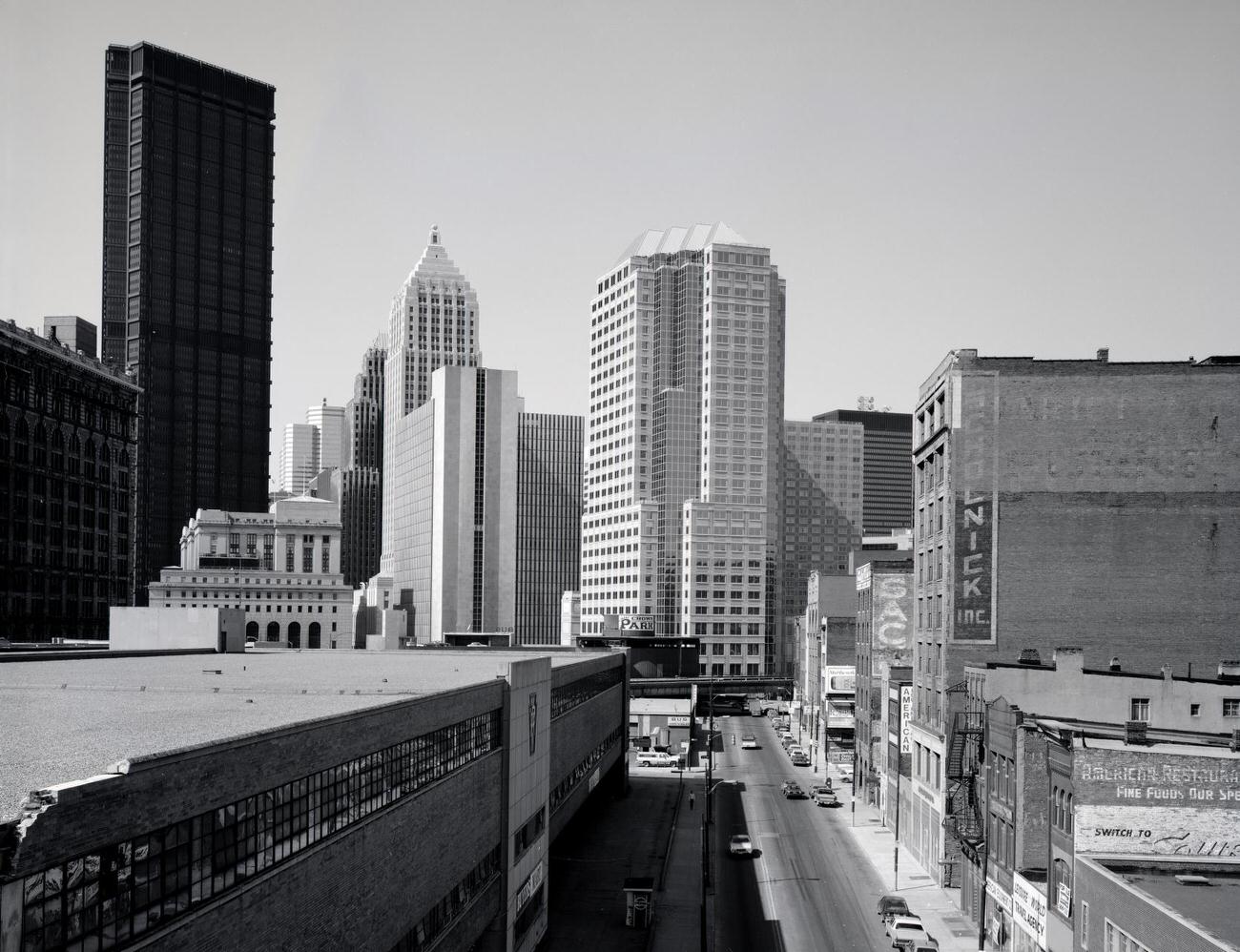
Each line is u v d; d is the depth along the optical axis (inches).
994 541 3344.0
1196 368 3344.0
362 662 3248.0
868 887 3260.3
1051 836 2356.1
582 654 4544.8
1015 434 3358.8
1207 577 3309.5
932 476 3690.9
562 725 3157.0
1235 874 2117.4
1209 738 2632.9
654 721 6894.7
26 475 6033.5
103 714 1509.6
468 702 2065.7
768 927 2805.1
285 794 1283.2
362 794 1521.9
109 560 6958.7
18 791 956.0
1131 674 2847.0
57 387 6368.1
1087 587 3324.3
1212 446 3329.2
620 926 2817.4
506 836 2304.4
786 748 6688.0
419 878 1747.0
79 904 920.3
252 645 5196.9
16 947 847.1
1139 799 2206.0
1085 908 2102.6
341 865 1422.2
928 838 3481.8
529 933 2556.6
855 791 4845.0
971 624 3336.6
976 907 2883.9
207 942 1095.6
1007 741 2615.7
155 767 1012.5
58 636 6264.8
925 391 3799.2
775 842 3912.4
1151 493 3331.7
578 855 3651.6
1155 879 2081.7
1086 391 3356.3
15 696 1798.7
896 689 4138.8
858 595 5364.2
